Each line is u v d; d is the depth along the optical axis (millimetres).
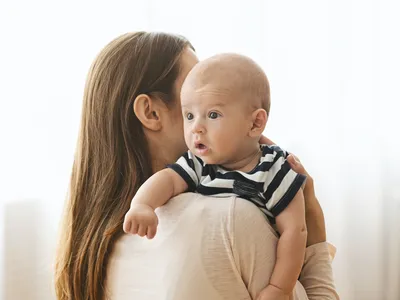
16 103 2137
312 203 1066
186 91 912
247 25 2289
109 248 990
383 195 2484
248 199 902
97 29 2176
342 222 2438
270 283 876
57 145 2168
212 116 890
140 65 1032
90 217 1034
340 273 2455
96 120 1042
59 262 1099
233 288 865
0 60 2117
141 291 919
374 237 2479
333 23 2363
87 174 1056
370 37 2404
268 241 879
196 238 867
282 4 2318
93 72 1068
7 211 2131
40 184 2164
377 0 2393
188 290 860
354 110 2424
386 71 2428
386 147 2465
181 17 2248
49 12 2148
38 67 2146
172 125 1045
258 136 920
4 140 2129
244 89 890
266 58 2318
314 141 2383
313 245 1082
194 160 949
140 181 1018
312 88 2361
